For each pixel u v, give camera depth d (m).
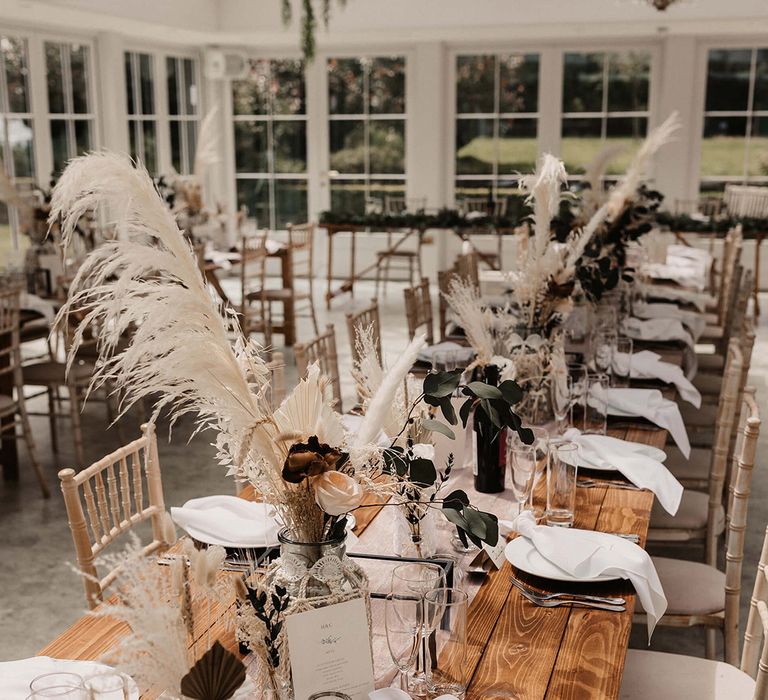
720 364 5.13
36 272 5.80
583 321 4.13
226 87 11.16
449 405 1.78
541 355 2.91
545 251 3.23
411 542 1.92
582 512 2.34
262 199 11.44
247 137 11.31
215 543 2.02
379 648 1.72
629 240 4.78
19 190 7.90
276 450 1.52
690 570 2.66
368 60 10.82
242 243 6.89
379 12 9.23
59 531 4.21
